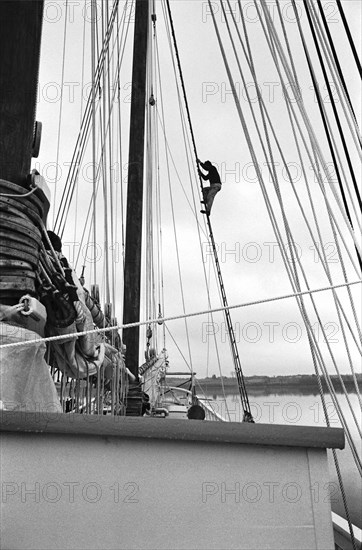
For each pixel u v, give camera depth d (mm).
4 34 3088
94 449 2568
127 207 10734
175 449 2596
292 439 2588
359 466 3805
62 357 3805
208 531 2535
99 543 2492
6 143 3098
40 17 3174
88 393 4266
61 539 2484
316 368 4133
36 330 3180
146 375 14633
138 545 2504
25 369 2828
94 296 6684
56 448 2557
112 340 6172
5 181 3000
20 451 2545
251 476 2594
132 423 2559
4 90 3090
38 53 3166
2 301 2977
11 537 2465
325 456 2625
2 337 2762
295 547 2531
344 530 5852
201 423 2582
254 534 2539
